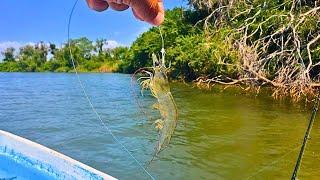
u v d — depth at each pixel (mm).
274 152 10195
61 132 12930
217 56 23719
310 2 21969
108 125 13719
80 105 19578
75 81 38125
